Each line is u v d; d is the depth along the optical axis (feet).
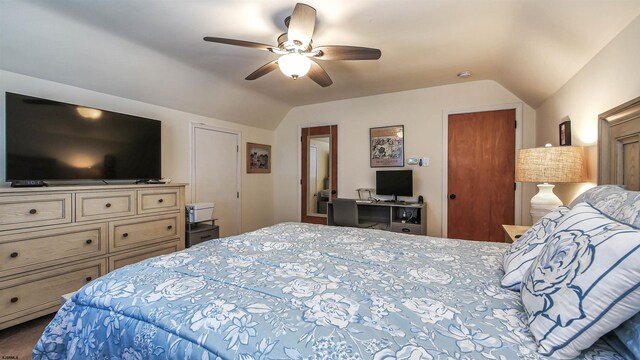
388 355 2.13
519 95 10.44
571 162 6.11
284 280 3.57
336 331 2.43
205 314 2.73
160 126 9.89
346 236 6.14
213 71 10.04
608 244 2.20
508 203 10.97
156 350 2.59
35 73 7.54
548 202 6.73
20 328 6.45
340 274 3.81
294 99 13.93
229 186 13.70
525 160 6.76
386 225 12.39
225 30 7.14
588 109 6.19
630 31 4.68
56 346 3.29
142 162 9.33
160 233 8.94
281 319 2.62
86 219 7.18
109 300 3.15
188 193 11.82
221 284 3.44
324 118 14.64
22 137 6.84
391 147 12.93
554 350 2.12
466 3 5.89
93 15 6.45
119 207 7.88
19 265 6.10
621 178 4.89
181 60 9.01
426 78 10.86
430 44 7.85
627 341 2.07
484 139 11.27
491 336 2.35
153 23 6.82
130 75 8.95
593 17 5.00
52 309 6.57
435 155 12.09
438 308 2.84
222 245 5.33
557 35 5.98
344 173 14.10
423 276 3.76
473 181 11.49
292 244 5.42
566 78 7.27
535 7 5.52
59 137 7.46
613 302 2.01
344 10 6.21
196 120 12.14
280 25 6.89
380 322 2.57
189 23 6.81
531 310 2.50
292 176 15.81
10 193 5.96
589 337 2.06
